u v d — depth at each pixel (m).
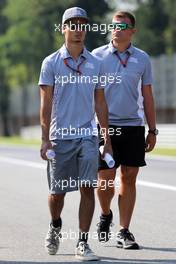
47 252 21.05
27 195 35.00
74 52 19.94
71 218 27.38
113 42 22.00
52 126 20.12
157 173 45.78
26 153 72.88
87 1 178.12
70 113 20.02
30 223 26.53
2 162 59.06
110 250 21.30
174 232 24.34
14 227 25.67
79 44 19.88
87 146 19.92
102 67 20.25
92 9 178.25
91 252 19.89
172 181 40.47
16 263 19.62
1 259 20.14
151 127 22.33
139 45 190.12
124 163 21.84
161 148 83.06
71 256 20.44
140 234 24.00
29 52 187.50
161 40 191.25
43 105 19.98
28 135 143.50
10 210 29.94
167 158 61.75
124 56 21.95
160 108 120.44
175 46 190.50
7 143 108.94
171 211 29.08
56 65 19.95
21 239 23.27
